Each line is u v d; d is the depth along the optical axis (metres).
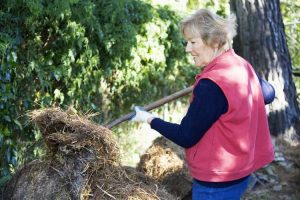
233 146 2.44
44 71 4.32
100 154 2.88
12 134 4.19
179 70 6.06
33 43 4.23
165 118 6.04
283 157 4.99
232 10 5.39
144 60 5.45
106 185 2.83
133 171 3.09
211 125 2.42
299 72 6.40
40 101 4.36
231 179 2.48
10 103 4.09
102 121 5.21
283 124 5.30
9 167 4.12
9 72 3.89
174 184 4.21
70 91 4.57
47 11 4.06
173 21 5.85
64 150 2.85
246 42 5.26
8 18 3.94
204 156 2.47
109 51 4.79
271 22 5.31
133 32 4.94
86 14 4.40
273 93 2.81
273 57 5.29
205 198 2.54
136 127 5.71
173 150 4.36
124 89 5.42
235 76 2.41
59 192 2.83
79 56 4.58
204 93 2.36
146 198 2.86
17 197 2.99
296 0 9.08
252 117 2.53
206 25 2.44
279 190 4.62
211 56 2.51
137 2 5.34
